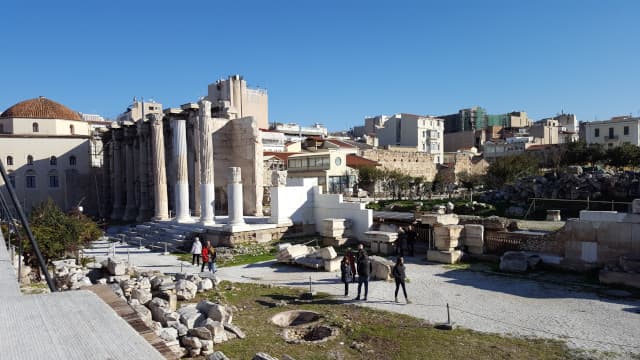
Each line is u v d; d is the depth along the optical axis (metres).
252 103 108.50
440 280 21.20
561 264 22.27
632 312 15.70
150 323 13.06
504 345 12.95
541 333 13.88
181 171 39.22
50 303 5.14
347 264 19.14
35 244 6.04
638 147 61.72
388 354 12.43
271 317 16.06
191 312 14.44
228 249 30.80
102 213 60.19
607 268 19.95
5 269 7.31
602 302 16.98
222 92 104.94
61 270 21.19
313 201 37.12
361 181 70.38
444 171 96.25
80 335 4.17
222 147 45.41
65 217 26.81
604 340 13.16
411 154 92.06
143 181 49.16
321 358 12.21
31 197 64.00
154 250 33.66
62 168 66.06
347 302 17.83
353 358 12.22
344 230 33.16
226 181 45.12
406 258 27.02
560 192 48.47
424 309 16.64
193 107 43.75
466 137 144.88
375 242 29.09
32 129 69.81
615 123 91.50
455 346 12.91
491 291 18.98
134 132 53.09
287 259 26.28
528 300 17.52
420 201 56.34
